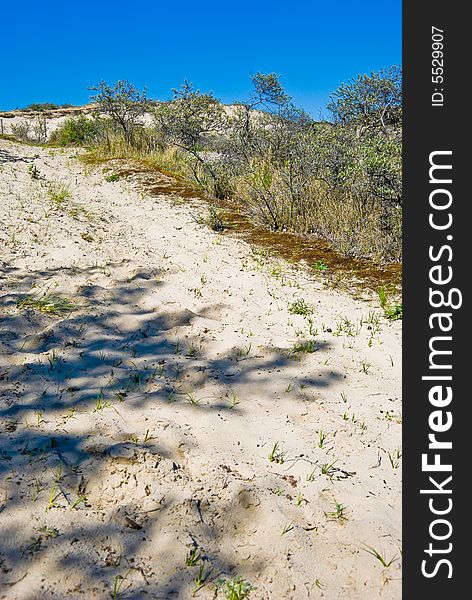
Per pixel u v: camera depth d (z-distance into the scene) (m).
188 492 2.40
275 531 2.24
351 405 3.29
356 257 6.12
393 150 6.42
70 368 3.43
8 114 24.91
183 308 4.43
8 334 3.74
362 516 2.37
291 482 2.57
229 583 1.99
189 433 2.88
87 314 4.18
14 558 1.98
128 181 9.86
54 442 2.64
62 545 2.06
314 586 2.02
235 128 10.84
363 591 2.02
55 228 6.27
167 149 12.30
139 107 13.97
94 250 5.79
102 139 13.90
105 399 3.12
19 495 2.29
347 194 7.31
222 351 3.81
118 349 3.75
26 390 3.13
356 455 2.83
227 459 2.68
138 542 2.13
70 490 2.36
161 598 1.92
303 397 3.34
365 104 9.42
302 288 5.29
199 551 2.12
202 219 7.53
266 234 7.01
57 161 11.77
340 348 4.03
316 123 9.98
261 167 8.76
